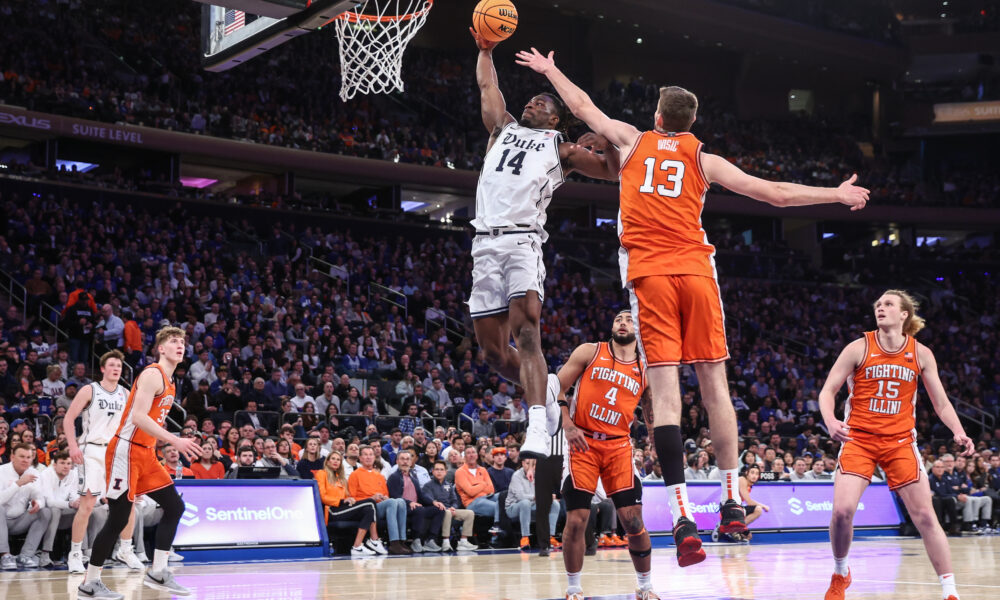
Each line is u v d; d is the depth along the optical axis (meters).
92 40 24.28
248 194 23.09
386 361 17.48
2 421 10.09
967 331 27.50
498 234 4.66
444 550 11.43
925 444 18.58
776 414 19.44
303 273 20.94
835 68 34.56
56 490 9.39
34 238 18.22
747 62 35.59
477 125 29.70
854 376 5.36
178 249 19.80
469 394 17.22
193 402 13.28
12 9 22.77
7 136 21.45
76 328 15.00
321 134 25.16
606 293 25.42
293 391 14.95
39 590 6.71
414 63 30.05
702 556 3.56
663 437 3.68
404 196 27.91
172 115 22.77
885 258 30.33
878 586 6.74
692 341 3.80
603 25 33.38
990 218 31.98
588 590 6.55
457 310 21.56
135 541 9.48
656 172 3.89
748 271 29.17
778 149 33.28
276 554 10.27
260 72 25.98
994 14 35.53
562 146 4.75
